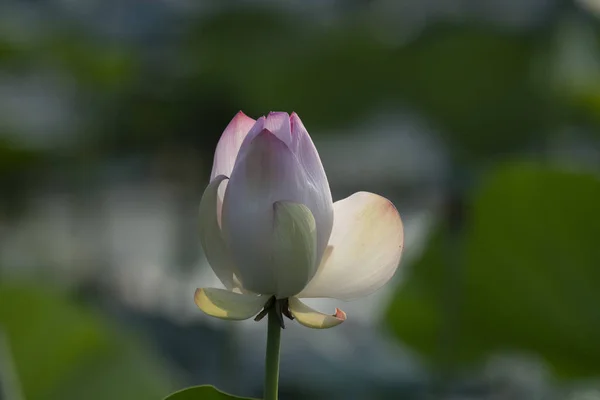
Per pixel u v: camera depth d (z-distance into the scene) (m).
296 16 4.66
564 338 2.64
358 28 4.35
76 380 2.17
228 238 1.49
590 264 2.53
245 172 1.48
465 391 3.40
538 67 4.15
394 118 4.57
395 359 3.88
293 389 3.72
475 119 4.14
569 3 4.29
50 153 4.61
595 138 4.33
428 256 2.81
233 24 4.74
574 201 2.49
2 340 2.03
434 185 5.00
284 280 1.48
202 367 3.95
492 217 2.60
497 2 4.24
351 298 1.51
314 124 4.62
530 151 4.23
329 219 1.50
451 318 2.80
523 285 2.63
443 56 4.07
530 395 3.41
